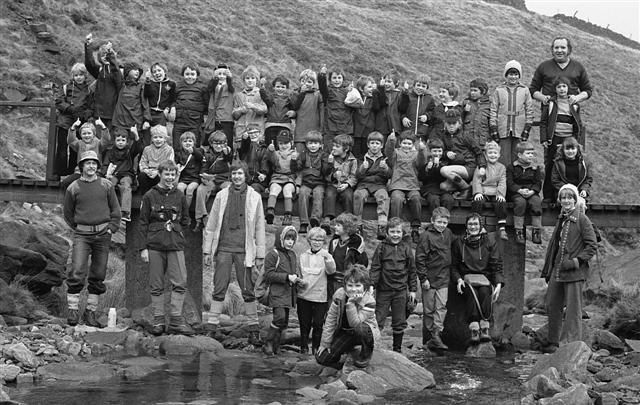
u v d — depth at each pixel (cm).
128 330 1075
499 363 1026
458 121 1200
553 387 804
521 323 1203
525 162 1173
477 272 1135
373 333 899
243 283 1106
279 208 1196
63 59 2455
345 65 3669
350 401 779
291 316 1380
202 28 3338
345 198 1166
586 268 1049
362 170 1172
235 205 1112
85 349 980
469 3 5525
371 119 1255
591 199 3195
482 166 1176
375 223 2320
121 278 1434
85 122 1265
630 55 5319
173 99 1275
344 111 1247
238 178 1109
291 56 3597
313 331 1053
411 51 4200
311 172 1173
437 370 971
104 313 1200
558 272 1056
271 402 779
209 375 893
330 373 916
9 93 2136
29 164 1914
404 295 1085
